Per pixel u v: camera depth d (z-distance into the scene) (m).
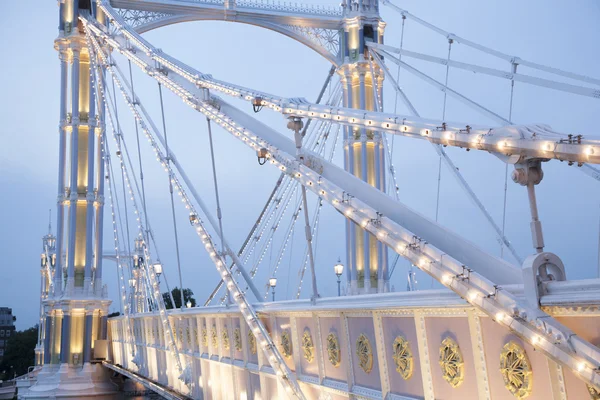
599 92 14.84
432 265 6.20
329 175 9.07
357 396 8.76
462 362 6.54
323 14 39.25
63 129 36.88
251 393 13.27
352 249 36.28
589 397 5.11
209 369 16.36
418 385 7.41
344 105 38.50
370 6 38.91
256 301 13.72
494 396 6.12
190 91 15.88
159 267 23.95
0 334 157.12
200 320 16.88
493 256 6.24
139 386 35.03
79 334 35.19
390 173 28.33
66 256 36.59
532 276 5.08
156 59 18.89
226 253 14.50
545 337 4.88
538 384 5.57
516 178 5.20
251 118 12.28
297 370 10.76
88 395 33.31
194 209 16.33
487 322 6.14
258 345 12.48
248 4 38.53
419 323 7.17
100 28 32.56
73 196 36.06
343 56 38.66
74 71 36.94
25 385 36.03
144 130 21.39
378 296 7.98
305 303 10.30
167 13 37.94
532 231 5.20
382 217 7.22
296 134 9.99
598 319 4.75
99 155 37.12
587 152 4.55
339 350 9.30
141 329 26.91
